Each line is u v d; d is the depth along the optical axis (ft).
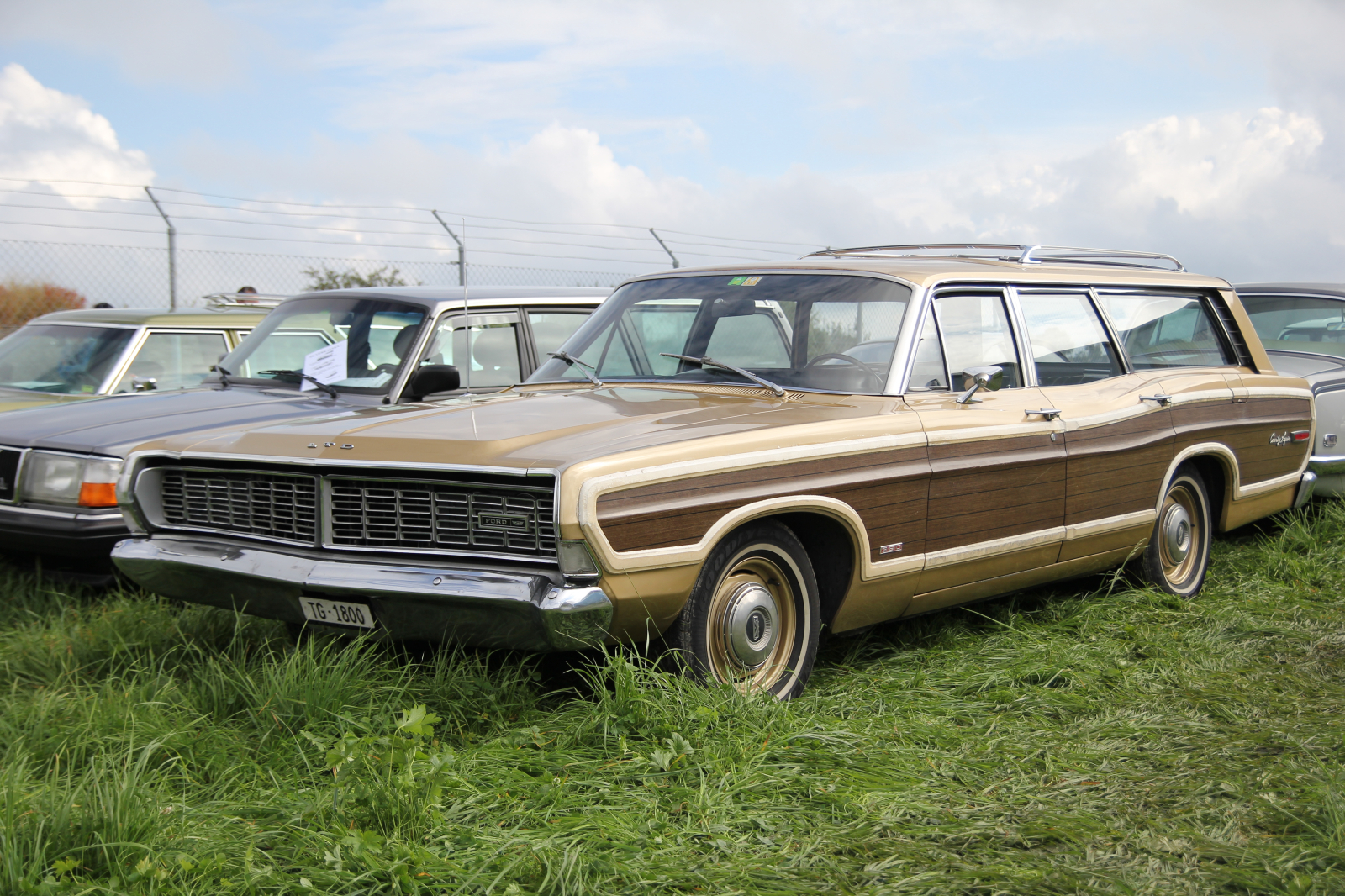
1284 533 20.80
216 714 11.05
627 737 10.55
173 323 25.39
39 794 8.55
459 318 20.71
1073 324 16.65
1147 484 16.96
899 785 10.10
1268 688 13.32
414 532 11.27
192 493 12.96
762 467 11.67
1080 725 12.00
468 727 11.10
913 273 14.67
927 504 13.48
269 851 8.41
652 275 16.80
